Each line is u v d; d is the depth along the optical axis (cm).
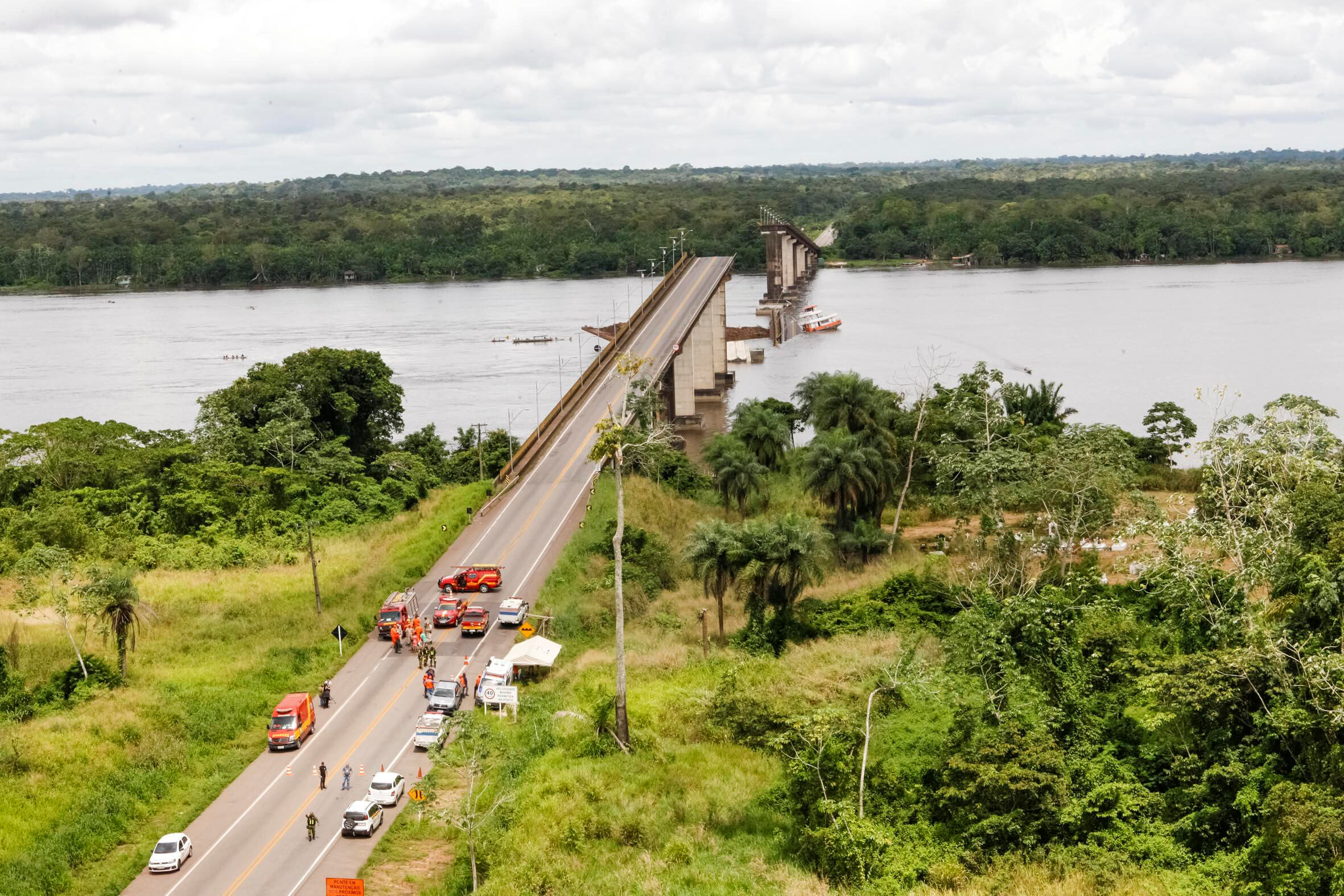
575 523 11812
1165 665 6309
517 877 5828
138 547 11688
